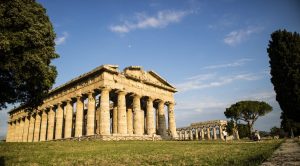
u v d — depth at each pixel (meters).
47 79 34.38
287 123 76.81
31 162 21.31
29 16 29.17
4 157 24.53
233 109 88.81
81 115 62.47
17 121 94.12
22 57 28.56
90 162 20.08
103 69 58.50
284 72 42.25
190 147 32.88
